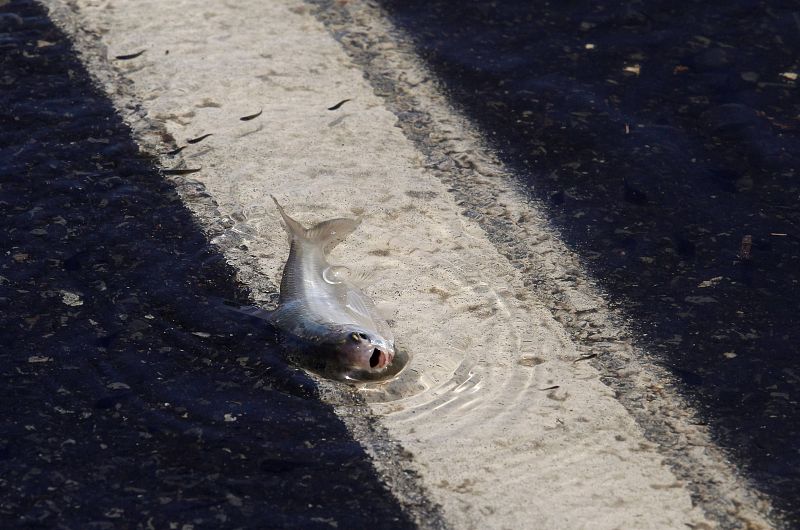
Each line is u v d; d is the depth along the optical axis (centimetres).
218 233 1020
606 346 912
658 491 774
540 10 1392
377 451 800
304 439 808
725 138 1171
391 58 1301
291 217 1043
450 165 1130
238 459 788
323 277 944
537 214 1066
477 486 776
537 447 810
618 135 1176
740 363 893
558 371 885
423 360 891
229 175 1098
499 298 963
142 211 1043
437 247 1020
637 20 1370
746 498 768
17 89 1205
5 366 864
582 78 1267
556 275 991
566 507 761
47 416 820
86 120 1164
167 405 833
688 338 920
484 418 835
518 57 1303
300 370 869
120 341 892
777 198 1087
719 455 805
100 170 1093
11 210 1031
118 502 750
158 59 1273
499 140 1170
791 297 964
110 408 828
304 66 1281
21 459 783
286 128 1173
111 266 974
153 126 1162
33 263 972
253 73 1262
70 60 1261
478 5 1402
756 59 1293
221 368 869
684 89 1247
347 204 1067
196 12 1375
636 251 1018
